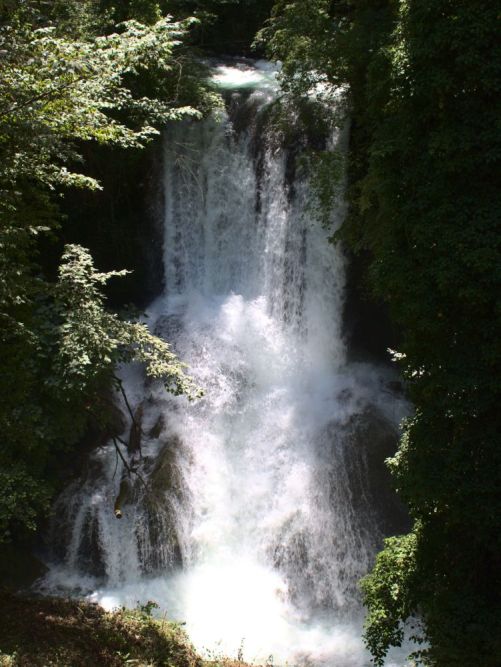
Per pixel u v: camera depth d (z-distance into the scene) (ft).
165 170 74.49
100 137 41.83
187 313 72.23
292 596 53.83
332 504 56.75
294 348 69.87
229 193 73.05
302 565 55.01
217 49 94.02
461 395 37.09
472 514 36.65
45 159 42.09
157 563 55.36
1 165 37.91
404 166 38.91
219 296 74.43
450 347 38.06
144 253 77.51
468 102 36.22
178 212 75.15
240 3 91.66
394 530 55.11
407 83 37.65
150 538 55.62
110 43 39.96
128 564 55.21
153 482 57.72
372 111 43.80
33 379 42.70
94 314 43.42
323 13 63.57
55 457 58.85
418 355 39.78
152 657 39.70
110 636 40.19
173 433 62.69
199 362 67.21
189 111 46.03
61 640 38.81
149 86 69.56
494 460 36.63
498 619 36.58
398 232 39.50
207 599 52.85
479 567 38.52
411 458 39.58
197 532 56.70
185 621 49.98
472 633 36.22
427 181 37.68
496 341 36.04
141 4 70.38
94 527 56.08
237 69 87.45
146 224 77.25
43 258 72.69
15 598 44.16
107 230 75.82
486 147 36.06
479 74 35.37
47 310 44.86
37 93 37.22
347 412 62.44
